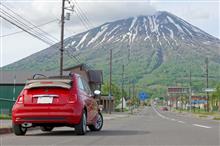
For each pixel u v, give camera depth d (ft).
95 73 270.67
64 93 45.21
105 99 291.17
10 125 61.00
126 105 547.08
